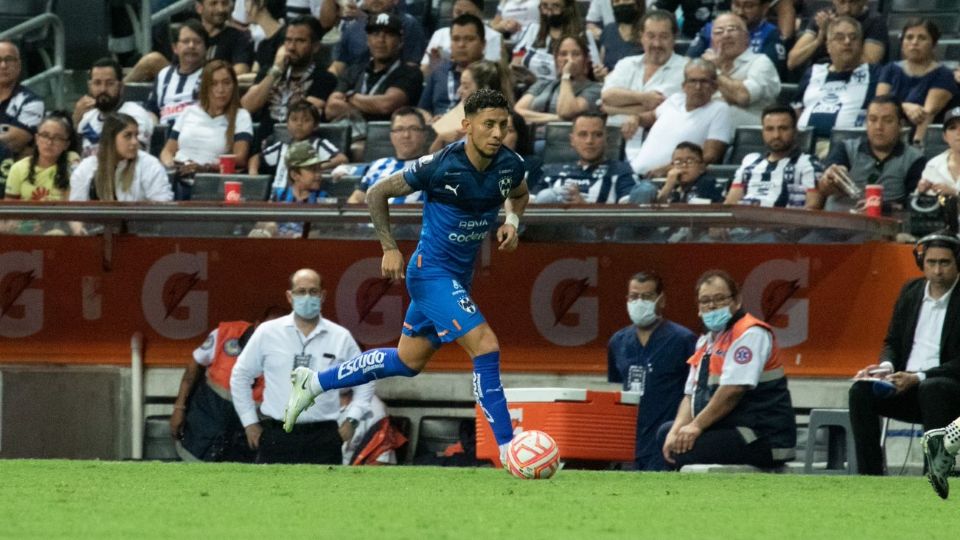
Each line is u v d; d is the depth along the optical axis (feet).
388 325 142.10
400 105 168.14
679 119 153.38
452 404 139.74
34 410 145.18
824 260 135.44
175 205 135.13
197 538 56.59
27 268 145.07
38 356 144.97
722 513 70.79
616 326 139.03
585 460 121.80
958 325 116.67
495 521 63.87
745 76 156.66
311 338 130.62
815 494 84.12
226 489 80.69
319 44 182.29
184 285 143.74
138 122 168.14
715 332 118.32
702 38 171.12
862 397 113.50
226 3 188.24
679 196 144.97
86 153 168.96
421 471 99.40
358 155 164.14
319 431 130.00
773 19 172.86
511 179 85.05
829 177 140.97
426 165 84.02
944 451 74.59
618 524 63.98
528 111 163.32
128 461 112.98
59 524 61.62
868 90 155.84
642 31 167.22
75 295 144.87
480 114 82.38
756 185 142.72
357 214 133.59
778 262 136.36
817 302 135.64
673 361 124.16
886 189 141.79
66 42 198.18
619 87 162.09
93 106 174.09
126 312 144.25
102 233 144.56
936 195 135.33
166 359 143.74
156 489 80.43
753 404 116.47
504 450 88.07
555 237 139.54
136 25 200.85
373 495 76.95
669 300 138.41
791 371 135.95
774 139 142.00
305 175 148.56
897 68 155.53
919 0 180.34
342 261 142.61
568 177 145.69
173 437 140.15
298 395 95.35
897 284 133.80
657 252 138.31
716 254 137.49
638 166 154.30
